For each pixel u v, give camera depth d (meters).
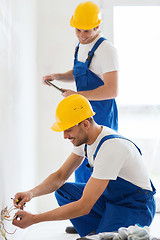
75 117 2.11
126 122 3.83
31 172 3.19
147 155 3.87
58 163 3.60
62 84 3.57
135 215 2.23
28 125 3.03
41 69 3.56
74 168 2.51
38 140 3.57
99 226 2.27
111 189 2.26
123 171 2.20
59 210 2.09
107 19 3.59
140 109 3.83
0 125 2.09
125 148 2.13
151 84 3.80
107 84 2.64
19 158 2.64
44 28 3.55
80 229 2.46
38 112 3.56
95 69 2.72
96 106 2.77
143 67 3.79
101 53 2.66
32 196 2.31
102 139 2.14
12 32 2.41
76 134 2.14
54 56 3.56
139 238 1.77
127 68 3.80
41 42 3.56
